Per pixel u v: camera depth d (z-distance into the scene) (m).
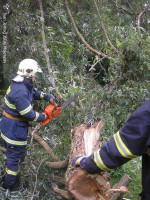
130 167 3.55
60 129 2.79
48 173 2.28
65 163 2.05
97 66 4.30
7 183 2.18
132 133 1.01
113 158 1.05
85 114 2.17
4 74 3.56
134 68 2.23
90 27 3.84
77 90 2.35
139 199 2.88
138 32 2.32
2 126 2.21
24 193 2.06
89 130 2.00
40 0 3.19
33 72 2.18
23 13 3.37
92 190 1.48
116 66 2.39
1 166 2.25
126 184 1.89
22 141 2.21
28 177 2.25
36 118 2.13
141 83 2.25
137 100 2.19
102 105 2.19
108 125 2.30
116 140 1.05
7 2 3.57
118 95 2.13
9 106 2.15
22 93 2.08
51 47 3.21
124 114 2.21
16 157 2.19
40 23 3.14
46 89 2.84
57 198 2.18
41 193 2.20
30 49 3.20
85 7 3.99
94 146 1.84
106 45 3.19
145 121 0.99
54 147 2.66
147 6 3.60
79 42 3.69
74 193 1.47
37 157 2.38
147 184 1.15
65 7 3.69
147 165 1.14
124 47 2.22
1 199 1.95
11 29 3.44
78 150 1.80
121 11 4.39
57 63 3.34
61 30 3.41
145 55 2.23
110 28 3.30
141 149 1.01
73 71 3.41
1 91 3.71
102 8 4.02
